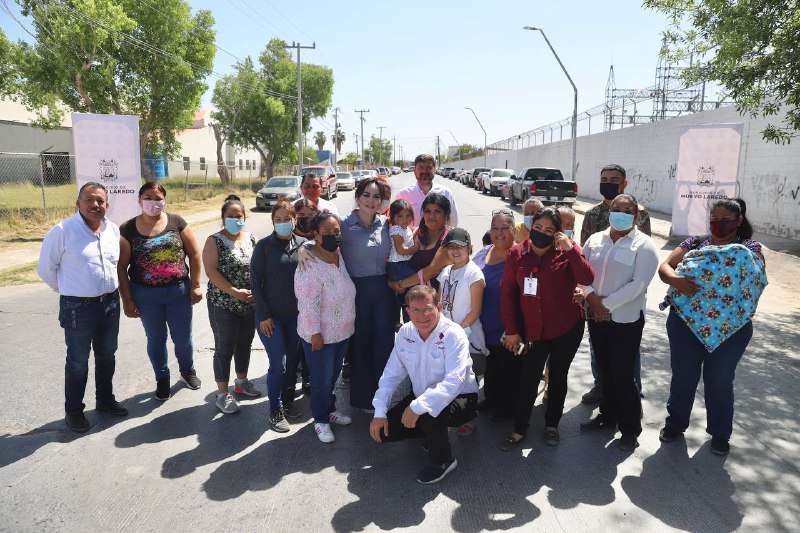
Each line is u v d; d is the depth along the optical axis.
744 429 4.06
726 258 3.55
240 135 37.25
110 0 20.06
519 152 44.22
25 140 29.91
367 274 4.24
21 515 3.04
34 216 14.96
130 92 22.42
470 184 40.34
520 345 3.83
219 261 4.34
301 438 4.02
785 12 7.60
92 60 20.23
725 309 3.54
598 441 3.96
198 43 23.44
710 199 12.87
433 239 4.40
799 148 12.59
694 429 4.10
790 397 4.60
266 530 2.93
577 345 3.82
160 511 3.10
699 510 3.10
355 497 3.26
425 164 5.32
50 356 5.59
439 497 3.26
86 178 10.36
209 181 36.22
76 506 3.13
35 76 19.92
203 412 4.41
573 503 3.18
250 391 4.75
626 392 3.76
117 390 4.82
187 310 4.66
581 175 29.55
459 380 3.47
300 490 3.33
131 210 10.65
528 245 3.79
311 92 43.38
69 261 3.89
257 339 6.32
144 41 22.20
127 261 4.33
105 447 3.82
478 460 3.71
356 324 4.27
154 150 25.27
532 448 3.88
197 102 24.42
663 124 20.12
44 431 4.03
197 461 3.65
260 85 36.09
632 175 22.98
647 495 3.26
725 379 3.62
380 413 3.59
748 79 7.95
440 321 3.61
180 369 4.85
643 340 6.16
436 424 3.44
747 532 2.90
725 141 12.55
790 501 3.18
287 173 49.09
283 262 4.05
